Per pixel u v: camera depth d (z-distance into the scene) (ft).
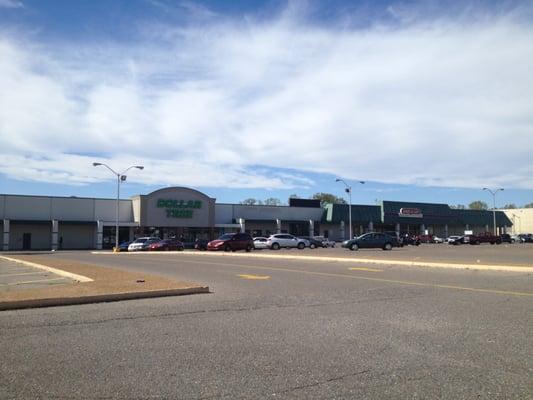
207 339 28.12
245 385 20.12
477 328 30.73
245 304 40.91
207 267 86.43
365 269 79.56
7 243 206.49
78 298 41.96
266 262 101.65
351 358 24.04
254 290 50.96
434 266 83.20
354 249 176.45
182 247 187.11
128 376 21.27
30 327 31.48
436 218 339.77
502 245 250.37
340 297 44.96
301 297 45.11
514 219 394.93
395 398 18.67
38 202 220.64
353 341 27.50
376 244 178.29
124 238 236.84
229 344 26.94
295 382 20.49
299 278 64.03
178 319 34.27
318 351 25.39
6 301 38.70
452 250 171.42
